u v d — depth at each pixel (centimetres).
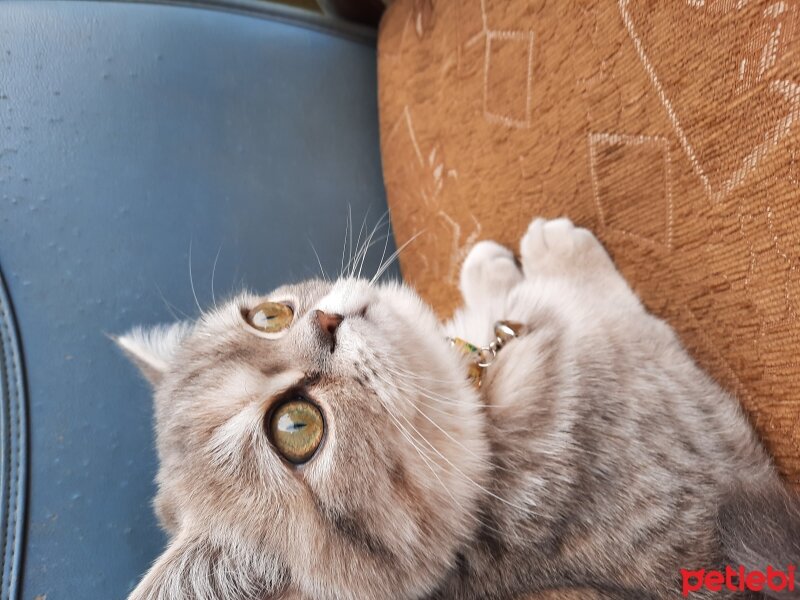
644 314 22
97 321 31
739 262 18
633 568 19
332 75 39
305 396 20
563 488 20
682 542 19
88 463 28
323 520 19
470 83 30
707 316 20
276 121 37
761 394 19
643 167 21
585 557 19
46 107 33
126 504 28
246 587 19
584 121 23
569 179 25
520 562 20
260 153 36
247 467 20
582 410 21
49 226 31
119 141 33
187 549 19
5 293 29
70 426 28
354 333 20
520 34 26
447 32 31
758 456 19
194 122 35
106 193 32
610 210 23
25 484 26
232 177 35
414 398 20
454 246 33
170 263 33
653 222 21
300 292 25
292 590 19
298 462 19
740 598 18
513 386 22
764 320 18
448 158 32
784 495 18
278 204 36
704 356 21
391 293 25
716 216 19
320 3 39
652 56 20
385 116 38
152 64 35
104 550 27
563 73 24
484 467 21
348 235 37
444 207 33
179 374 23
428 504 19
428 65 33
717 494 19
